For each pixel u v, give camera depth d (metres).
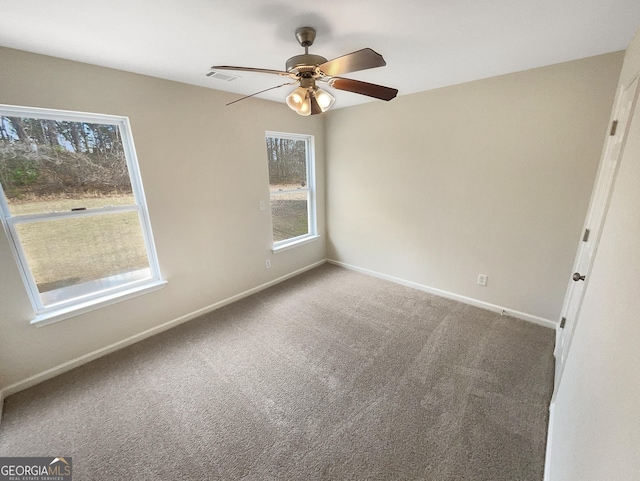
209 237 2.88
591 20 1.49
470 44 1.80
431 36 1.68
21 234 1.90
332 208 4.12
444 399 1.83
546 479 1.31
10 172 1.82
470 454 1.48
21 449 1.55
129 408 1.81
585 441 0.90
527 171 2.44
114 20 1.41
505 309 2.83
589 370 1.03
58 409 1.80
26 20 1.38
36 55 1.76
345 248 4.15
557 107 2.21
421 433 1.61
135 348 2.40
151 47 1.73
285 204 3.71
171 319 2.71
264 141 3.19
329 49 1.84
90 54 1.80
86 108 1.98
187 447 1.55
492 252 2.79
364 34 1.64
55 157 1.97
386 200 3.49
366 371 2.11
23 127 1.83
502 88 2.42
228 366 2.18
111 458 1.50
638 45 1.49
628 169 1.06
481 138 2.62
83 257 2.18
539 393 1.86
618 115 1.79
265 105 3.11
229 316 2.91
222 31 1.56
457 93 2.66
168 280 2.63
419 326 2.67
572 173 2.24
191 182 2.63
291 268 3.90
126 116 2.16
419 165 3.10
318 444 1.56
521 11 1.41
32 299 1.98
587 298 1.36
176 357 2.29
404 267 3.54
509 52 1.93
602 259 1.21
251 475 1.41
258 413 1.76
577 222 2.29
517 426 1.63
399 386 1.96
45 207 1.97
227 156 2.87
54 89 1.84
